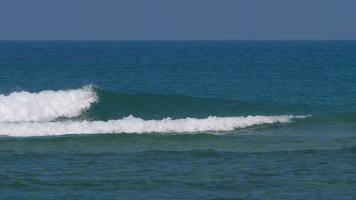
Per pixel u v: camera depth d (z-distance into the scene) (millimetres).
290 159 54500
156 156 54875
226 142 62219
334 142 62969
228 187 45469
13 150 56656
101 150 57469
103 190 44469
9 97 75500
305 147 60344
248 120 71062
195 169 50500
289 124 72188
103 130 65688
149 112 79125
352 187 45906
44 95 77188
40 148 57781
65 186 45312
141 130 66375
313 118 73938
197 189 44906
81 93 79438
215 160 53750
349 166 52094
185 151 56844
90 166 51156
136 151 57125
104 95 79875
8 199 42094
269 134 67000
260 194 43875
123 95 80500
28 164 51500
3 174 48125
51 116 75625
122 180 47000
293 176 48844
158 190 44562
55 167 50625
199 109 81000
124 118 72625
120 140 61781
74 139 61281
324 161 53844
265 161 53625
